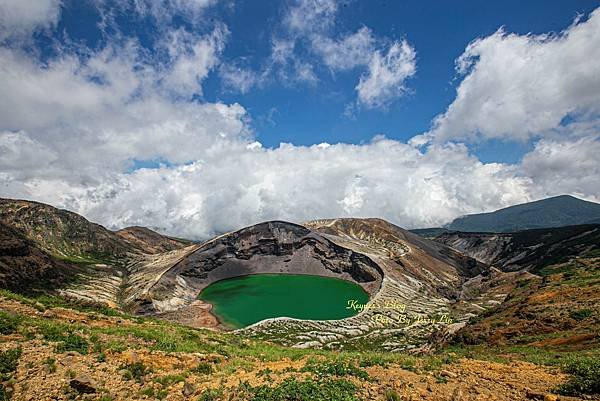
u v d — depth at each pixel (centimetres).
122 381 2045
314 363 2486
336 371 2098
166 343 2894
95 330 2828
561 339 4253
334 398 1669
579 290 6156
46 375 1955
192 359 2577
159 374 2206
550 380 2014
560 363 2588
